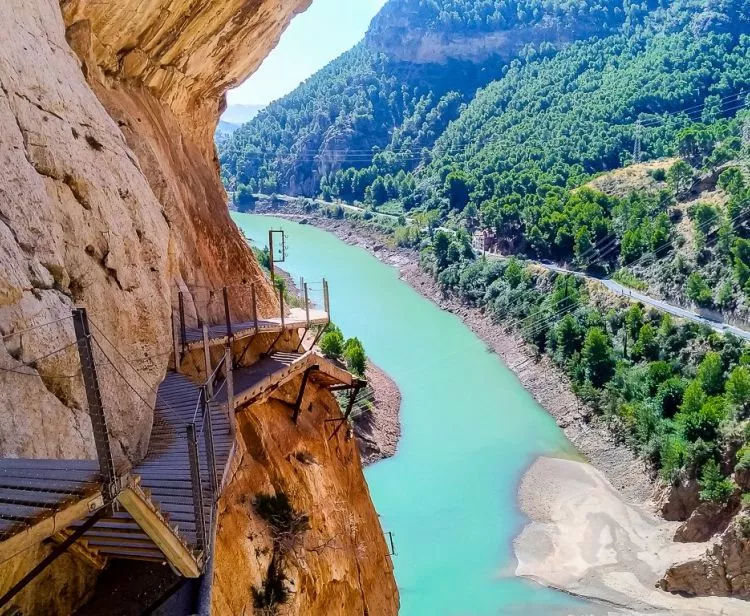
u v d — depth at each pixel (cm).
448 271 12150
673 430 6150
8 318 1059
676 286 9538
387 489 6100
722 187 10769
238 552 1697
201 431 1528
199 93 3159
